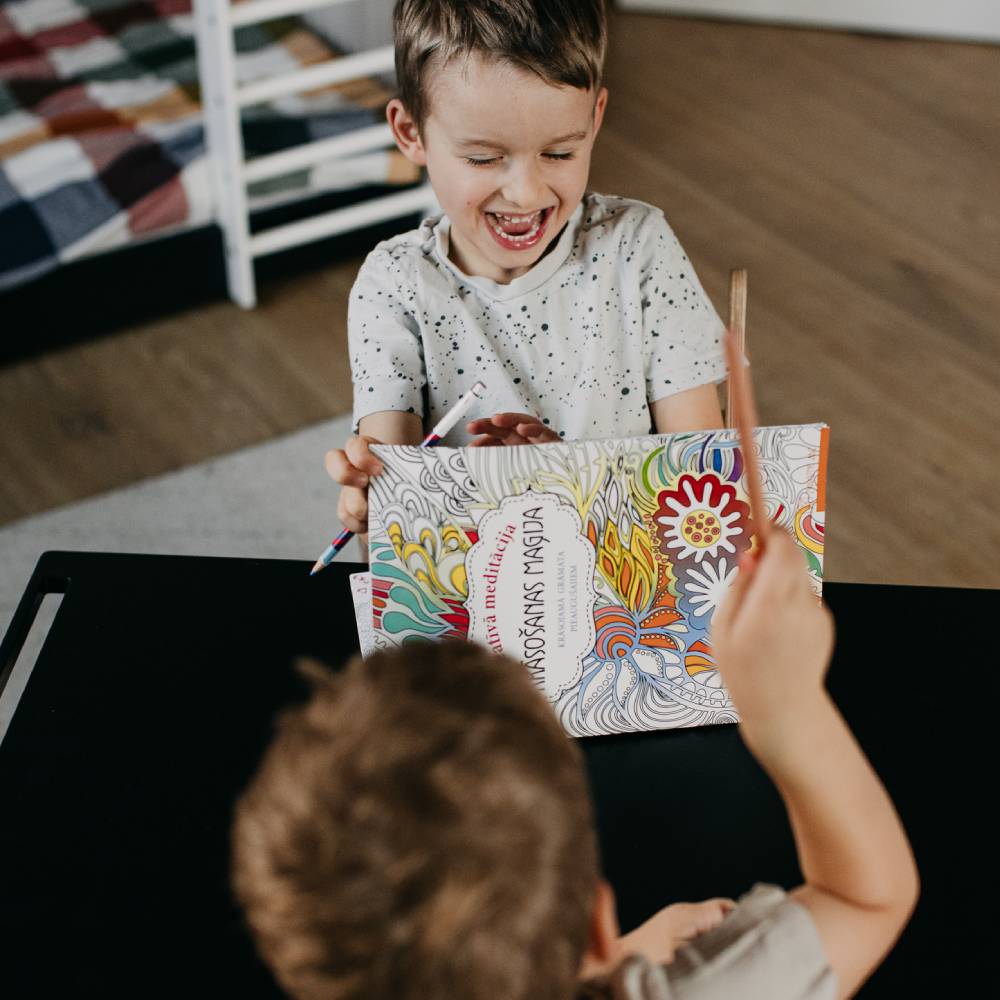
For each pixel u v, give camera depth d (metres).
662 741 0.92
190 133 2.49
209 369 2.38
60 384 2.34
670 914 0.76
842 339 2.45
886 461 2.19
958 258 2.67
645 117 3.15
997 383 2.35
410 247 1.08
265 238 2.47
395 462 0.84
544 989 0.49
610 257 1.07
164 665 0.99
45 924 0.82
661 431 1.11
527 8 0.89
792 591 0.59
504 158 0.95
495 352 1.06
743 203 2.85
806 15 3.53
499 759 0.48
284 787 0.49
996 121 3.14
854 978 0.64
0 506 2.09
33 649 1.84
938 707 0.95
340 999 0.48
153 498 2.11
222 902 0.83
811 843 0.65
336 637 1.01
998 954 0.79
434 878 0.46
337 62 2.36
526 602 0.87
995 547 2.04
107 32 2.87
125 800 0.89
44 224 2.30
